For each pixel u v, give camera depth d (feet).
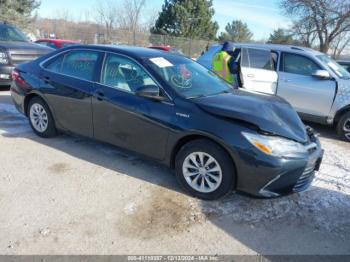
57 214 10.77
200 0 126.21
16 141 16.81
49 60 16.72
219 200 12.13
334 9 90.68
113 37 102.37
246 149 10.92
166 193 12.41
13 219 10.39
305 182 12.18
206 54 27.25
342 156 18.15
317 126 24.93
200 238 10.03
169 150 12.58
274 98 14.35
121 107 13.50
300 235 10.43
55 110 16.24
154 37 98.58
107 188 12.57
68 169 13.98
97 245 9.45
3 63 26.03
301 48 23.57
